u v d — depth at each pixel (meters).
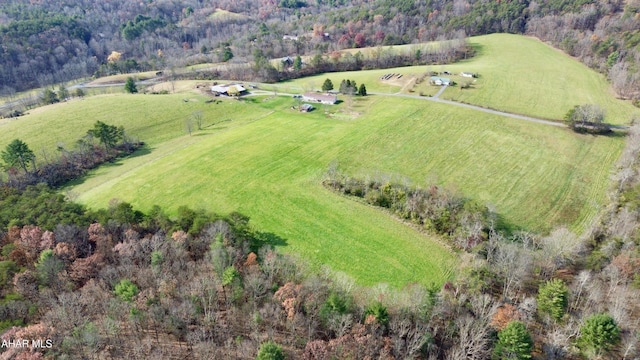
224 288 65.06
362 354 54.38
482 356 55.97
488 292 69.44
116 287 61.38
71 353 53.00
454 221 87.19
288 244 84.44
